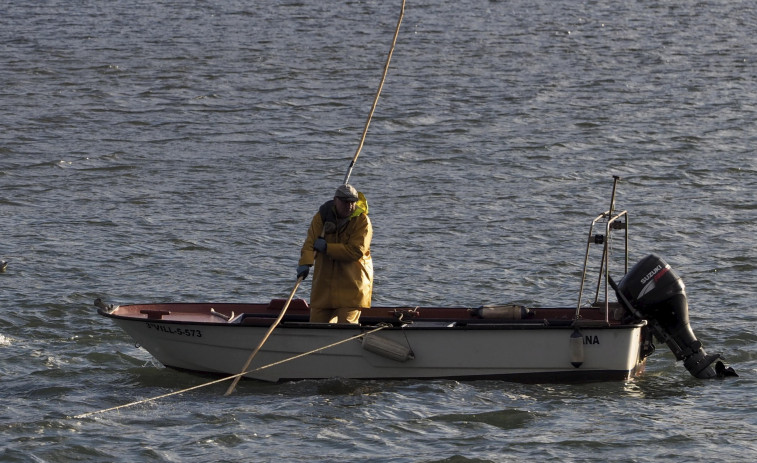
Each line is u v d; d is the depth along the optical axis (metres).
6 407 33.25
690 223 58.16
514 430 31.72
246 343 35.91
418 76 103.88
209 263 50.78
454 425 32.06
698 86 100.12
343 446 30.41
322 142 78.00
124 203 61.44
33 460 29.20
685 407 33.72
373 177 68.25
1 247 52.12
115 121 83.88
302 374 35.97
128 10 149.12
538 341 35.25
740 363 38.28
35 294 45.06
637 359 36.09
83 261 50.34
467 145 77.00
